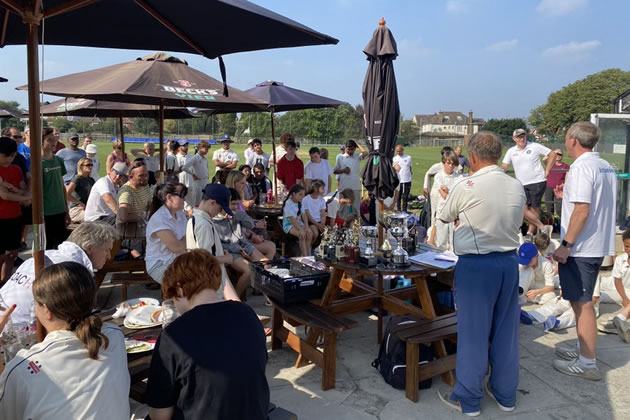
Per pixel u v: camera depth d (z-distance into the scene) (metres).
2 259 5.61
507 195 3.12
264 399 2.18
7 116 12.55
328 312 3.95
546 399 3.61
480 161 3.22
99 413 1.93
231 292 3.79
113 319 3.22
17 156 6.05
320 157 10.34
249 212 7.85
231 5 2.58
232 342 2.11
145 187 5.56
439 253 4.33
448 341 4.15
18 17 3.35
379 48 4.51
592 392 3.72
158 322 3.08
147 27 3.55
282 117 98.31
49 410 1.85
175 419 2.12
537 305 5.59
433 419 3.34
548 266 5.56
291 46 3.45
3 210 5.42
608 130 8.71
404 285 5.14
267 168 12.39
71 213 7.14
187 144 11.32
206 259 2.35
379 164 4.59
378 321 4.61
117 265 5.24
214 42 3.48
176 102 7.23
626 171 8.55
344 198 8.66
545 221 9.15
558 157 10.33
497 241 3.15
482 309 3.21
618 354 4.41
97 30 3.61
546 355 4.37
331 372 3.72
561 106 76.00
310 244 7.02
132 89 5.33
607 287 5.68
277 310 4.39
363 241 4.45
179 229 4.48
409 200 14.03
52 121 61.56
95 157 10.06
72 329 1.98
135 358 2.71
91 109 10.57
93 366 1.95
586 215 3.63
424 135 102.25
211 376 2.04
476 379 3.29
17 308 2.89
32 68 2.34
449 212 3.30
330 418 3.34
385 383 3.84
